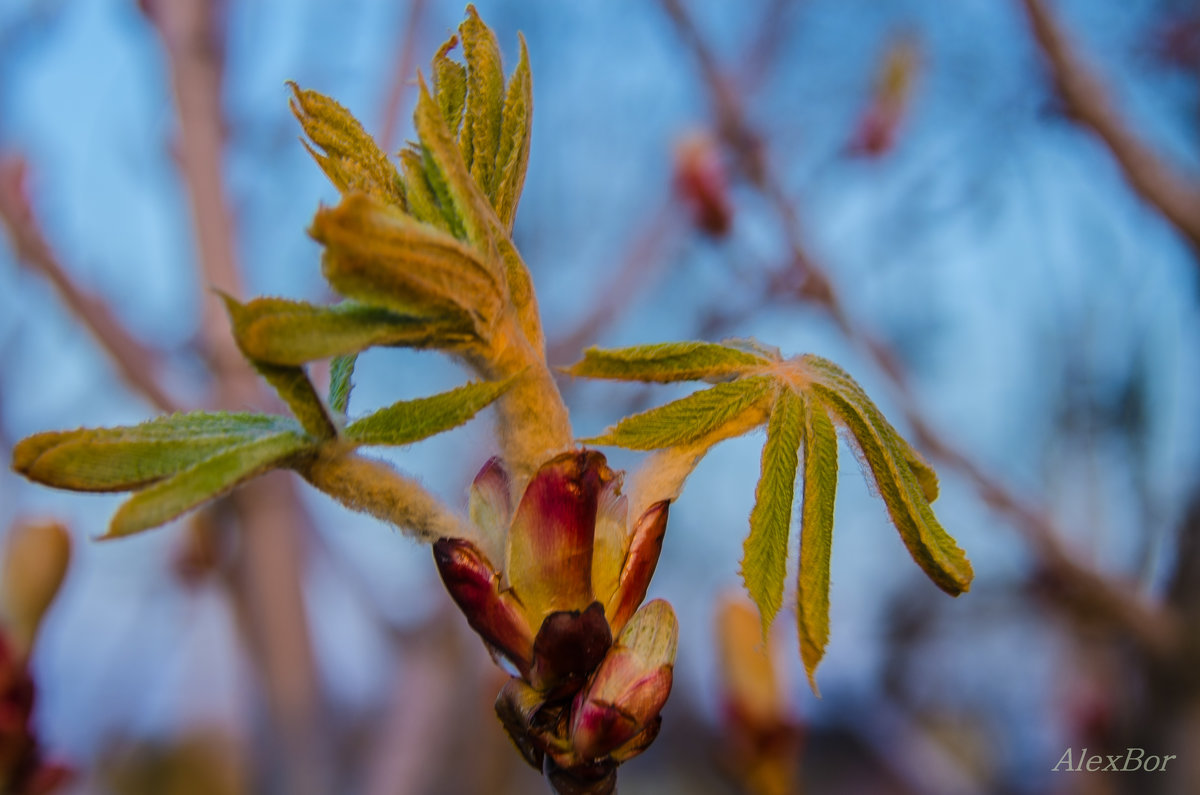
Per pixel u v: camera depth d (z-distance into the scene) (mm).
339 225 151
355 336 157
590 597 167
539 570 166
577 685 167
